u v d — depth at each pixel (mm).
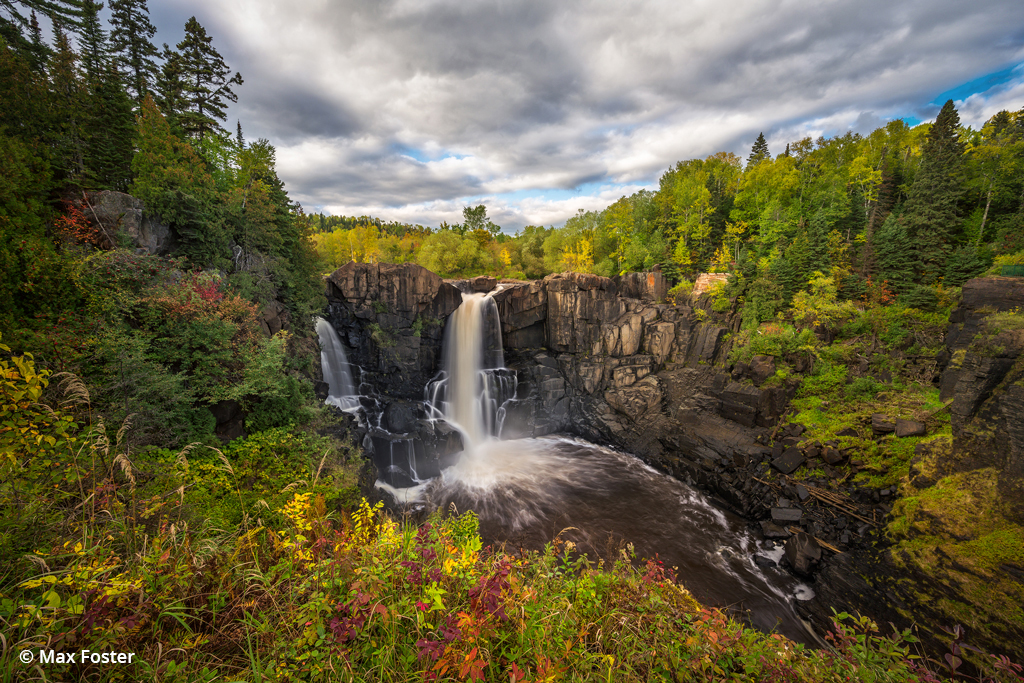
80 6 24266
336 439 19078
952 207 37125
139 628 3000
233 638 3189
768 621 16156
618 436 33438
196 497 7949
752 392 29016
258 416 15648
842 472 22969
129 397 10477
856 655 4805
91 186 19391
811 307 33938
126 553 3764
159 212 19031
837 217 46250
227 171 28141
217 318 15039
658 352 36812
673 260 49719
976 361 15945
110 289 13531
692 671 4281
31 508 3705
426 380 33938
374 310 31438
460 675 2939
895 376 28625
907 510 16156
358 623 3090
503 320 37938
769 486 23750
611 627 4352
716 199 57281
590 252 63938
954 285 33531
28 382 4121
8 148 15094
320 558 4109
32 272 11211
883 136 65000
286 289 25547
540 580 4875
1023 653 11445
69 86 19875
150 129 21688
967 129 56594
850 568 16453
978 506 14344
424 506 23391
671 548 20297
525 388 37781
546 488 26031
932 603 13531
